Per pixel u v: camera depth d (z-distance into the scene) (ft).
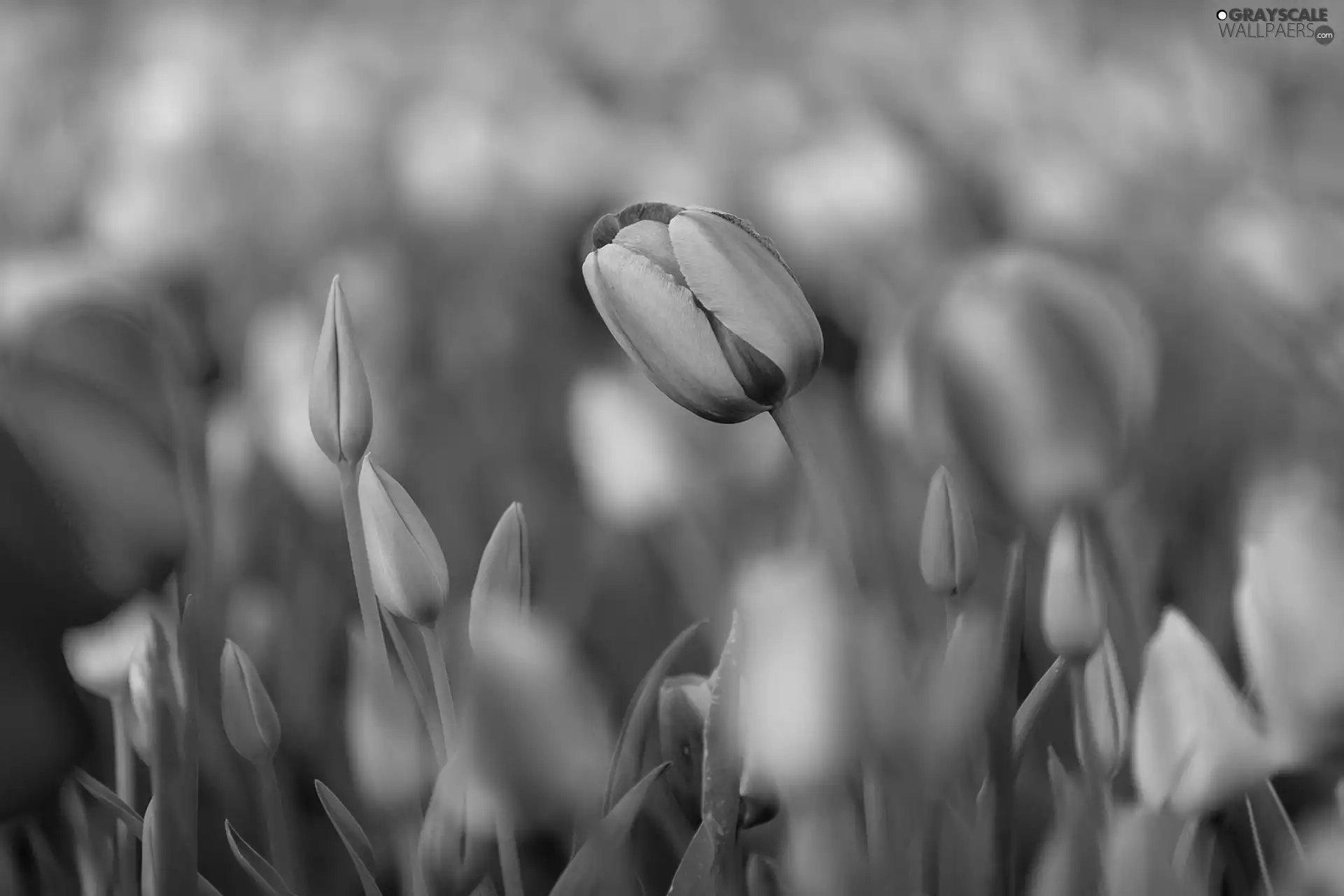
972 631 3.60
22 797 3.68
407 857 3.76
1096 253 8.33
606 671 5.37
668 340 3.77
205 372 5.29
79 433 3.75
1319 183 10.05
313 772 4.79
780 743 3.53
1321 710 3.59
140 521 3.76
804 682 3.51
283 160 10.30
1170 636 3.62
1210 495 5.81
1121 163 9.53
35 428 3.73
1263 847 3.78
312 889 4.50
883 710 3.55
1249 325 6.75
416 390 7.99
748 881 3.77
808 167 8.90
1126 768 3.85
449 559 6.34
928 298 3.69
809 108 12.32
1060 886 3.59
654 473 5.49
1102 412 3.63
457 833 3.62
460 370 8.30
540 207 9.76
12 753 3.65
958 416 3.66
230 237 9.07
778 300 3.76
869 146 8.80
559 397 8.11
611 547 6.04
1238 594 3.64
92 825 4.13
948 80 12.20
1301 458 5.30
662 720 3.82
